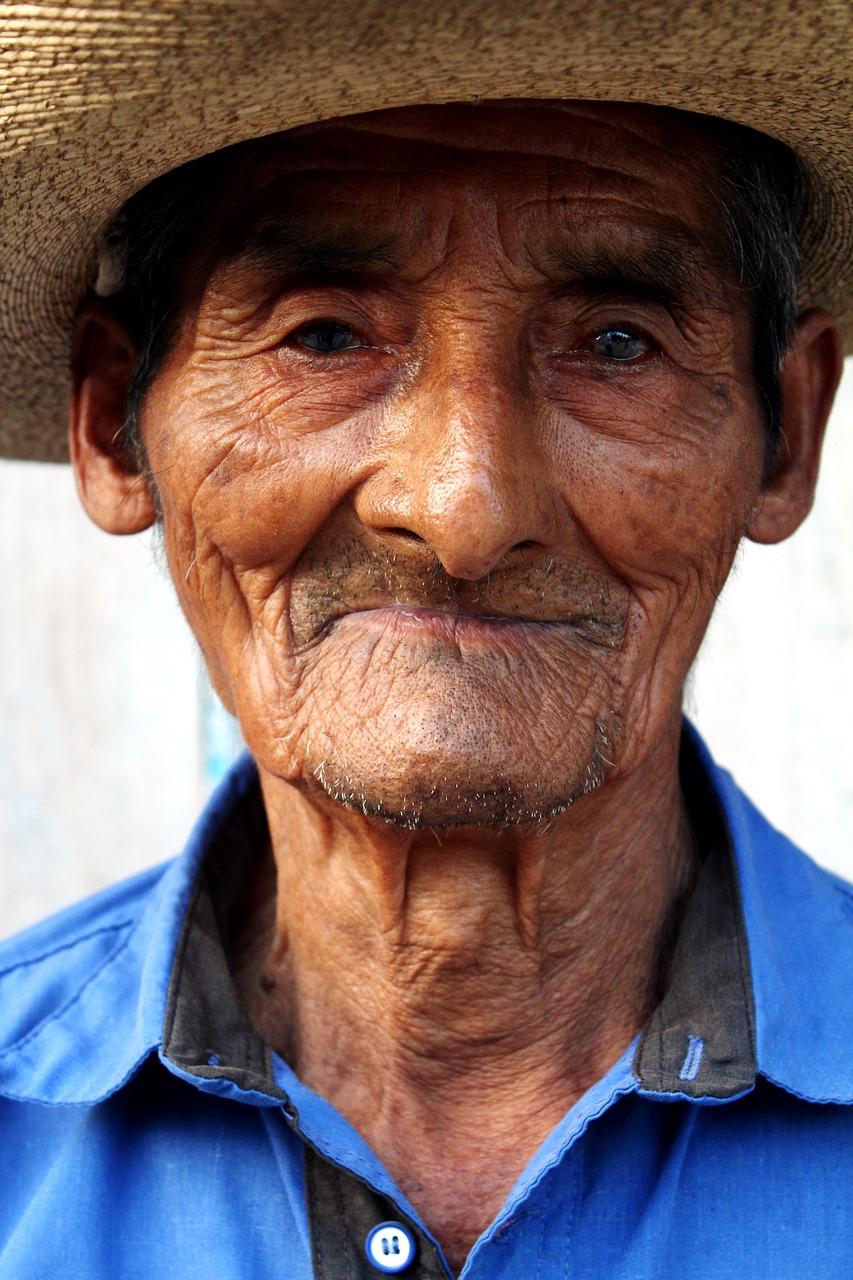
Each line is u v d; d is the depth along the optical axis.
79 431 1.68
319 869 1.52
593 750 1.34
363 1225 1.37
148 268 1.44
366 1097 1.53
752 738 2.79
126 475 1.65
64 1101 1.48
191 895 1.63
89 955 1.73
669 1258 1.34
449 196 1.26
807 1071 1.40
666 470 1.33
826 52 1.13
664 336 1.34
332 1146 1.38
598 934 1.49
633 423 1.33
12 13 1.10
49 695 3.26
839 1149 1.39
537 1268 1.33
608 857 1.48
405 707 1.28
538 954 1.46
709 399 1.37
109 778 3.23
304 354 1.35
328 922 1.52
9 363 1.80
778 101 1.23
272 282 1.34
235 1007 1.53
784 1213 1.36
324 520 1.33
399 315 1.30
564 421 1.31
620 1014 1.52
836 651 2.74
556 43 1.09
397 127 1.26
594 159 1.28
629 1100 1.41
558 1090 1.50
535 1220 1.34
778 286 1.46
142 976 1.56
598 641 1.36
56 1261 1.42
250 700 1.41
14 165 1.27
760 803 2.78
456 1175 1.48
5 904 3.26
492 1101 1.50
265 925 1.72
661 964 1.57
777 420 1.52
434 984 1.46
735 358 1.40
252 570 1.38
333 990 1.54
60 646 3.27
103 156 1.28
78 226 1.46
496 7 1.04
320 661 1.35
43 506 3.28
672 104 1.23
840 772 2.73
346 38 1.07
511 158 1.26
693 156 1.33
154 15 1.06
